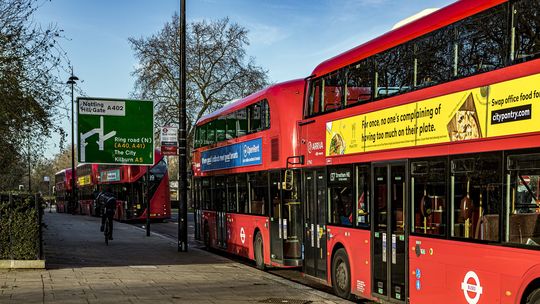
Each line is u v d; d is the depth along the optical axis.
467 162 7.04
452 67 7.48
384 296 8.98
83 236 23.45
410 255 8.23
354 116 10.06
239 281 12.10
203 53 55.25
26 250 12.55
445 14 7.74
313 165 11.83
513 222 6.25
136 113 20.12
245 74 56.09
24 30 14.87
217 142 19.05
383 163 9.06
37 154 16.53
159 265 14.63
